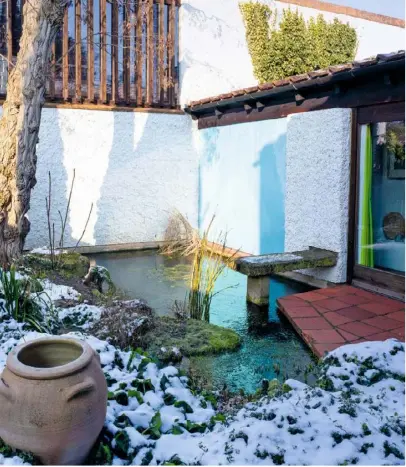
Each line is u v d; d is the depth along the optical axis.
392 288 5.32
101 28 8.07
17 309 3.85
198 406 2.88
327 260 5.73
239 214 8.16
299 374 3.64
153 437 2.43
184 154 9.15
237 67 9.68
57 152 8.03
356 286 5.77
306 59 9.57
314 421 2.38
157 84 8.82
